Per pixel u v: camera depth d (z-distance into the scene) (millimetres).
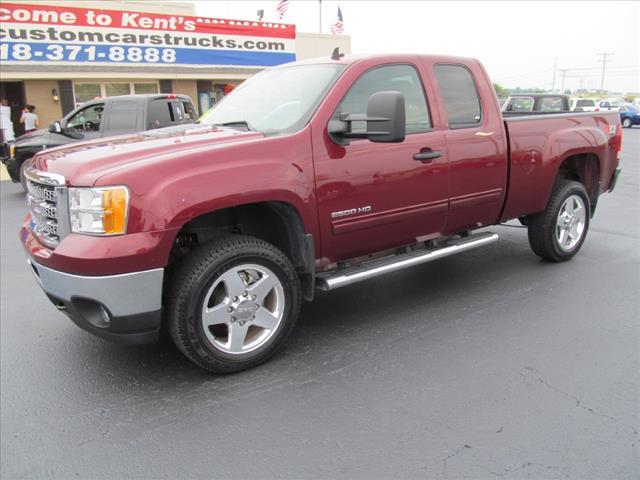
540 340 3904
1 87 18016
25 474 2635
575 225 5656
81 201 3004
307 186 3529
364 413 3047
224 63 20438
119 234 2953
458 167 4375
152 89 19844
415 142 4090
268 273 3479
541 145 5027
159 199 3004
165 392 3328
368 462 2635
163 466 2660
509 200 4898
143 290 3037
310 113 3670
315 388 3322
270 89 4273
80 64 17203
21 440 2900
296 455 2703
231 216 3785
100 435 2924
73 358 3830
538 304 4566
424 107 4250
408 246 4410
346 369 3549
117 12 17578
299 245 3674
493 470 2555
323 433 2875
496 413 3016
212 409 3125
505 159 4738
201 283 3191
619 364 3535
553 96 14242
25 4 16000
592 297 4699
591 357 3637
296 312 3676
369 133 3523
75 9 16812
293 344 3930
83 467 2676
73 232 3070
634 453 2662
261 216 3807
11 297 5168
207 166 3172
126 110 10203
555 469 2555
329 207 3670
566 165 5699
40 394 3355
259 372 3527
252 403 3172
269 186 3342
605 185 5992
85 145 3691
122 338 3145
